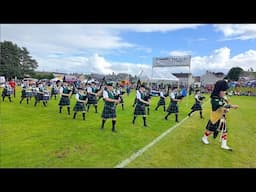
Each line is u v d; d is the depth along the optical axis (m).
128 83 32.91
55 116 8.61
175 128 7.26
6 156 4.05
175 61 16.69
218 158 4.39
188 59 16.27
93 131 6.27
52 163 3.79
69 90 9.27
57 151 4.41
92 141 5.22
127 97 20.97
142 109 7.38
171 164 3.94
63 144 4.89
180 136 6.14
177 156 4.39
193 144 5.37
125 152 4.50
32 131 6.04
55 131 6.11
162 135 6.16
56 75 54.31
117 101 6.41
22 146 4.66
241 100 24.98
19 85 33.91
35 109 10.32
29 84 13.39
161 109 12.51
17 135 5.57
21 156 4.07
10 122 7.14
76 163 3.82
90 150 4.55
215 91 5.31
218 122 5.23
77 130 6.33
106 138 5.55
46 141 5.09
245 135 6.75
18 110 9.74
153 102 16.55
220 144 5.48
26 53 60.50
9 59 54.41
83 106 8.12
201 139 5.92
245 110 14.08
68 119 8.06
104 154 4.33
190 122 8.64
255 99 28.23
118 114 9.85
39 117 8.26
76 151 4.45
